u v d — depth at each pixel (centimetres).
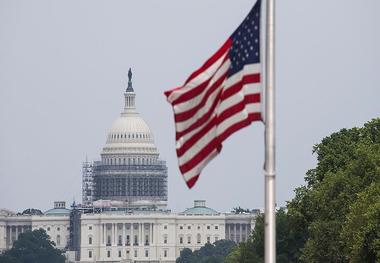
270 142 15562
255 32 16150
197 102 16325
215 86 16288
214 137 16312
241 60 16212
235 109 16225
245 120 16212
